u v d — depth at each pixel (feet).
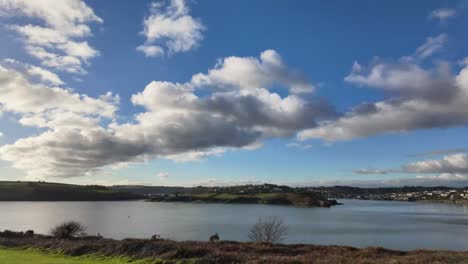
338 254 108.88
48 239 143.64
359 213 598.34
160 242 111.86
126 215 511.40
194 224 371.97
